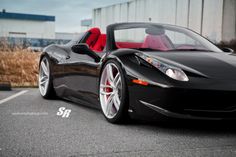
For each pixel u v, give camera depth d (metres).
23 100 5.43
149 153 2.61
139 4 16.22
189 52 3.83
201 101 3.18
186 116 3.20
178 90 3.17
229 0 11.89
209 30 12.38
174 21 14.07
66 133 3.23
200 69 3.34
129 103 3.51
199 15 12.79
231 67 3.41
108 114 3.80
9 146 2.77
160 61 3.43
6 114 4.18
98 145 2.82
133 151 2.66
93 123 3.71
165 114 3.24
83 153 2.60
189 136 3.17
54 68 5.34
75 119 3.92
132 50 3.75
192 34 4.48
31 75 9.56
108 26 4.49
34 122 3.72
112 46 4.10
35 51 12.73
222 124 3.69
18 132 3.25
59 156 2.52
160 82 3.25
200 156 2.54
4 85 7.00
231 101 3.19
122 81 3.56
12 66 10.50
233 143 2.93
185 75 3.26
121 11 17.47
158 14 15.02
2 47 12.39
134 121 3.69
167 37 4.24
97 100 4.14
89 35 4.93
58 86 5.25
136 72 3.44
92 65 4.21
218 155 2.56
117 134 3.22
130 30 4.32
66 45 5.43
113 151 2.66
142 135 3.19
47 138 3.04
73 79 4.75
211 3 12.26
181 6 13.68
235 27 11.98
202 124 3.69
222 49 4.36
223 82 3.20
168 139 3.05
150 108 3.32
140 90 3.38
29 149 2.69
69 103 5.18
